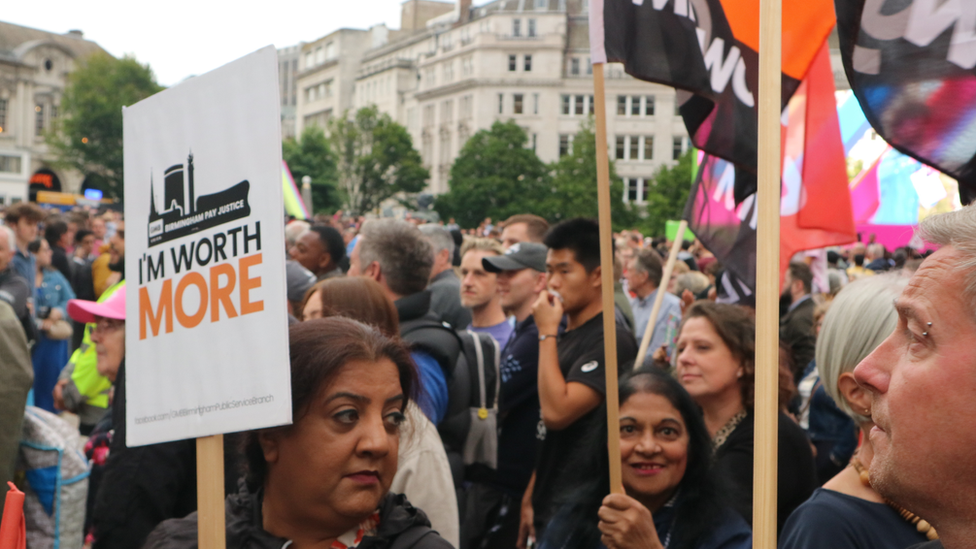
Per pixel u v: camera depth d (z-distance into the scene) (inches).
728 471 111.0
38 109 3651.6
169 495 106.8
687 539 95.7
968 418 39.2
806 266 256.5
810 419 146.9
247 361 63.3
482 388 147.1
